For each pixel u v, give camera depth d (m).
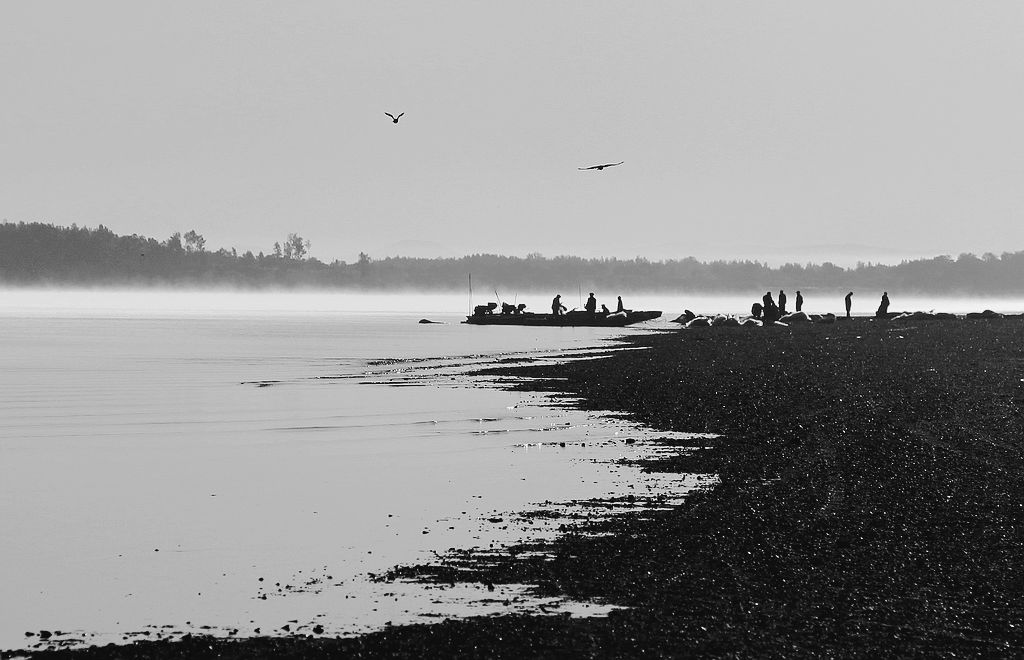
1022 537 33.34
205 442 55.44
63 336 174.75
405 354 125.19
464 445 53.50
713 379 84.25
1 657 24.48
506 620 26.23
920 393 72.44
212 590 29.11
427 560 31.64
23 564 31.91
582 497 40.16
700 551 32.00
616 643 24.66
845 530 34.34
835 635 24.95
